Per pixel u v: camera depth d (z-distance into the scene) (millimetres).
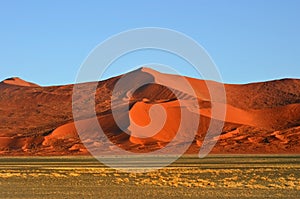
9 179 64062
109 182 59750
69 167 90750
